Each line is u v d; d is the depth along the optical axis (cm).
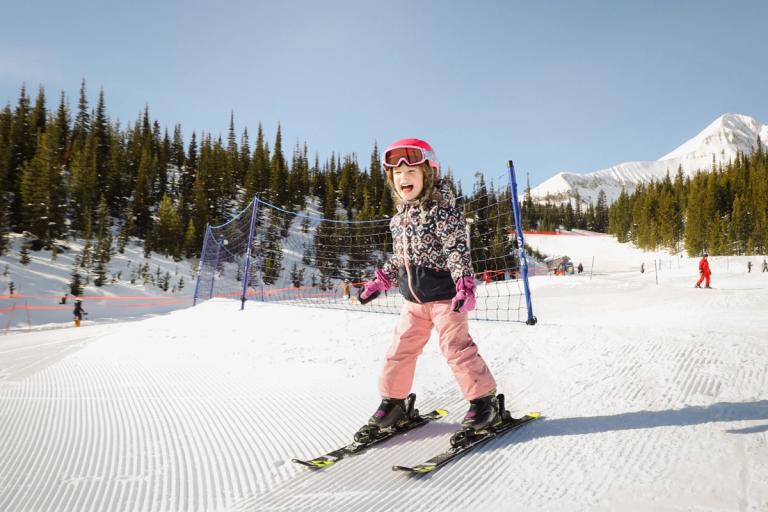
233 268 2578
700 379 304
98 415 291
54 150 4853
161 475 195
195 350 520
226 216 5872
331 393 327
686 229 7019
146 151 6094
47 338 945
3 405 318
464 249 218
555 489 166
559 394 291
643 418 238
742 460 182
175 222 4372
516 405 276
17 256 3303
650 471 176
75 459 215
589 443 208
